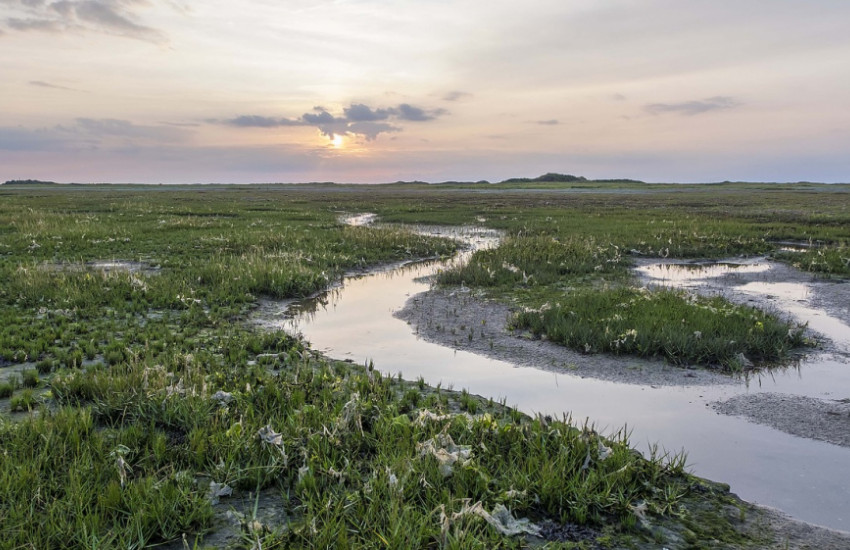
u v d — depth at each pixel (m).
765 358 8.83
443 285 15.09
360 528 3.98
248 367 8.05
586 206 48.75
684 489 4.86
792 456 5.71
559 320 10.37
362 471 4.98
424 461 4.91
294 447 5.20
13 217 28.72
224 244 20.66
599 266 16.78
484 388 7.66
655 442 6.01
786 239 24.88
